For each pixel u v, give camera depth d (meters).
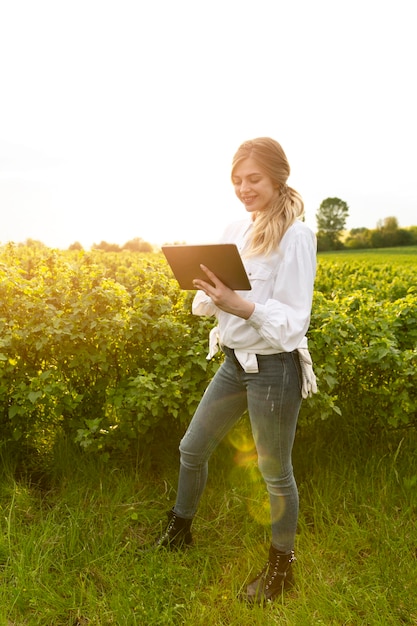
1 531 2.62
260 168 2.13
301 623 2.19
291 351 2.15
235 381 2.34
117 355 3.30
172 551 2.63
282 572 2.39
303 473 3.26
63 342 3.12
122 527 2.76
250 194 2.17
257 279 2.17
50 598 2.29
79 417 3.21
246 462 3.27
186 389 3.15
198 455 2.50
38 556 2.50
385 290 6.06
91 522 2.76
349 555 2.63
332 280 8.41
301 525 2.81
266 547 2.69
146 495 3.05
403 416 3.26
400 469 3.22
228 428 2.48
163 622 2.20
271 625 2.19
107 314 3.17
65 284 3.29
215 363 3.13
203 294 2.51
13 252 4.86
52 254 3.77
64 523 2.74
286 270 2.09
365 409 3.52
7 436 3.27
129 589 2.35
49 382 3.03
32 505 2.92
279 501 2.33
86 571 2.47
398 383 3.30
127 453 3.30
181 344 3.25
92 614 2.24
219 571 2.54
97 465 3.14
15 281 3.20
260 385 2.19
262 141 2.14
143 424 3.10
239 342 2.18
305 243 2.10
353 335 3.40
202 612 2.25
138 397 2.94
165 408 3.20
